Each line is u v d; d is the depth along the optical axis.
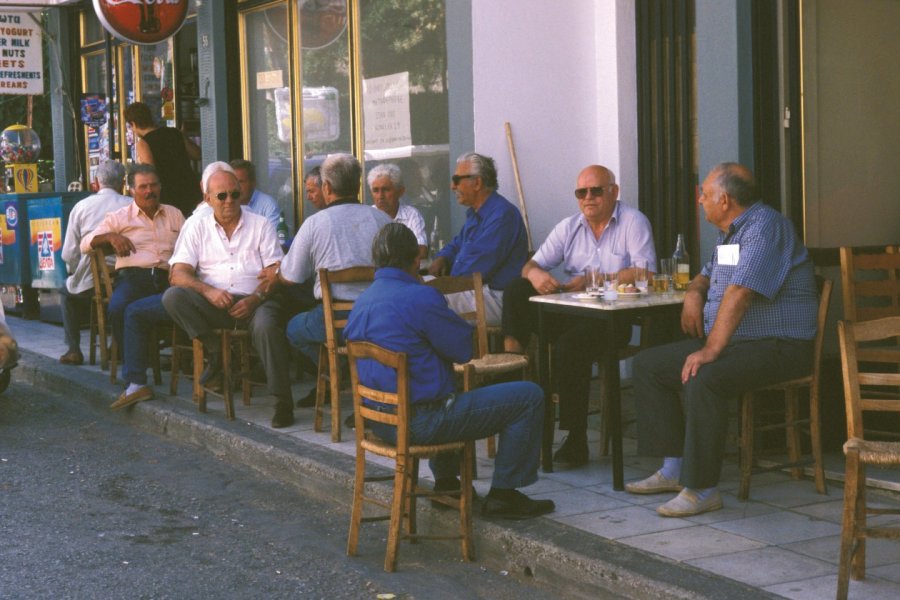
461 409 4.98
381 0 9.82
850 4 7.37
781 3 7.04
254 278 7.81
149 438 7.87
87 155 14.90
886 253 6.52
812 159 7.27
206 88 11.71
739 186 5.38
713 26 7.08
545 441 6.09
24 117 18.25
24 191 13.62
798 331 5.37
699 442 5.17
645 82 8.17
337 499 6.21
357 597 4.73
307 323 7.16
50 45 14.95
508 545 4.99
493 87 8.28
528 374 6.82
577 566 4.63
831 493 5.56
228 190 7.73
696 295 5.71
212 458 7.26
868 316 6.38
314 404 8.09
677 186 7.99
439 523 5.43
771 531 4.96
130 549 5.41
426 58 9.38
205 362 8.77
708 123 7.17
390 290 5.00
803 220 7.21
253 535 5.64
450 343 4.93
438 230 9.41
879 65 7.53
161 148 10.34
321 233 7.19
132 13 10.45
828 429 6.21
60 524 5.82
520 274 7.42
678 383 5.49
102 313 9.58
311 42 10.71
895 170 7.66
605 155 8.54
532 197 8.43
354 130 10.27
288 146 11.17
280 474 6.68
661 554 4.67
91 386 8.98
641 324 6.59
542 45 8.40
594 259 6.79
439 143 9.31
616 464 5.68
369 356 4.94
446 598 4.71
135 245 8.94
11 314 13.71
